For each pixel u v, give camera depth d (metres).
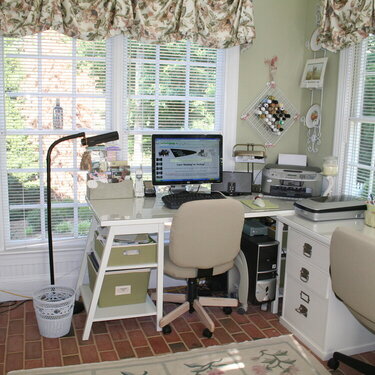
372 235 2.51
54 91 3.16
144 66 3.30
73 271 3.35
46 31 3.08
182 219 2.53
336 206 2.82
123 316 2.77
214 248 2.66
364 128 3.11
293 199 3.27
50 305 2.68
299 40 3.58
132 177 3.41
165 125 3.43
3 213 3.19
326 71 3.37
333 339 2.58
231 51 3.40
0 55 3.02
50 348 2.63
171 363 2.51
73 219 3.36
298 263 2.79
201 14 3.12
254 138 3.60
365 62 3.07
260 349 2.68
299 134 3.71
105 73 3.23
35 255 3.25
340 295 2.26
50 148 2.82
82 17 2.92
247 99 3.53
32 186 3.24
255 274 3.01
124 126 3.32
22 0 2.79
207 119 3.51
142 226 2.65
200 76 3.44
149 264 2.77
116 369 2.44
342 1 2.96
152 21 3.03
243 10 3.17
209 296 3.26
